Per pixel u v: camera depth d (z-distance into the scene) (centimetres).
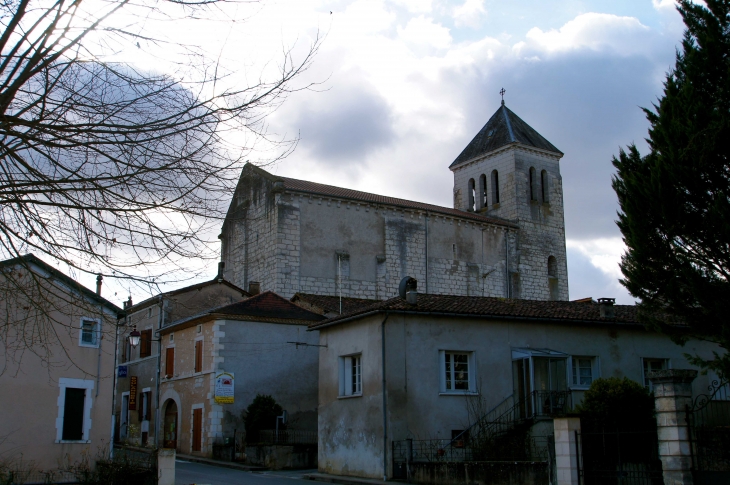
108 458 2142
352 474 2366
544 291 5953
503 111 6481
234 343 3231
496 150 6212
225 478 2320
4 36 873
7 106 895
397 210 5097
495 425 2359
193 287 3862
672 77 1972
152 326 3925
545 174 6297
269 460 2766
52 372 2184
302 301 4022
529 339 2536
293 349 3350
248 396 3195
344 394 2497
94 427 2242
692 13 1980
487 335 2472
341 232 4800
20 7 868
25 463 2095
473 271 5434
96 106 964
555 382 2503
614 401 1950
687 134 1811
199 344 3350
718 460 1470
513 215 6006
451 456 2262
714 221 1736
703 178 1812
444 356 2388
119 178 958
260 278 4659
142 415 3825
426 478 2077
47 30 891
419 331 2369
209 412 3148
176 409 3506
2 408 2089
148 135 969
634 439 1845
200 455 3173
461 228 5469
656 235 1870
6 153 912
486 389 2417
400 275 5006
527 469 1770
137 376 3962
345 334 2525
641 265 1906
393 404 2264
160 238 1000
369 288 4834
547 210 6162
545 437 2286
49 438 2152
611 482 1513
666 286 1861
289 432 3069
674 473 1299
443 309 2405
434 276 5191
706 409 2667
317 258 4656
